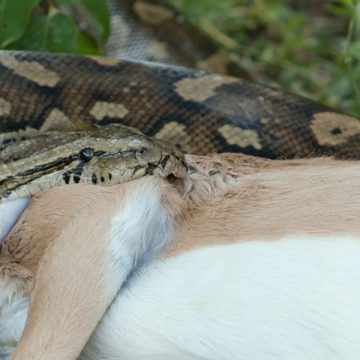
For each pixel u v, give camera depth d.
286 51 16.34
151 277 7.24
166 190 7.63
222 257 7.11
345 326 6.59
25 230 7.53
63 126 10.50
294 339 6.73
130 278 7.33
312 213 7.23
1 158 9.03
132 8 15.95
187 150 10.93
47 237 7.45
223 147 10.80
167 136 10.92
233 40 16.42
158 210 7.50
